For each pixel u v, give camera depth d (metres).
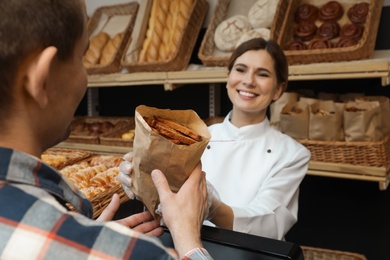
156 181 0.68
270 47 1.53
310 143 1.88
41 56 0.40
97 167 1.62
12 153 0.42
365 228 2.30
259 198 1.40
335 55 1.85
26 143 0.44
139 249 0.40
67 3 0.42
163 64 2.27
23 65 0.41
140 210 1.28
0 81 0.40
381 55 2.00
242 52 1.54
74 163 1.71
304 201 2.44
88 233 0.41
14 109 0.43
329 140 1.87
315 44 2.02
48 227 0.40
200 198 0.70
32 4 0.40
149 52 2.42
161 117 0.79
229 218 1.22
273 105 2.09
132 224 0.79
